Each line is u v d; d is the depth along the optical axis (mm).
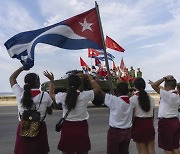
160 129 5887
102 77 20062
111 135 5375
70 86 4934
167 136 5785
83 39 6762
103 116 15188
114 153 5352
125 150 5445
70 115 4875
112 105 5332
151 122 5777
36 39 6121
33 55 5926
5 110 17703
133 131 5777
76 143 4848
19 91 4828
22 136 4617
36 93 4770
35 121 4570
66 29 6664
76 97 4848
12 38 5883
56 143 8875
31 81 4742
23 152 4605
